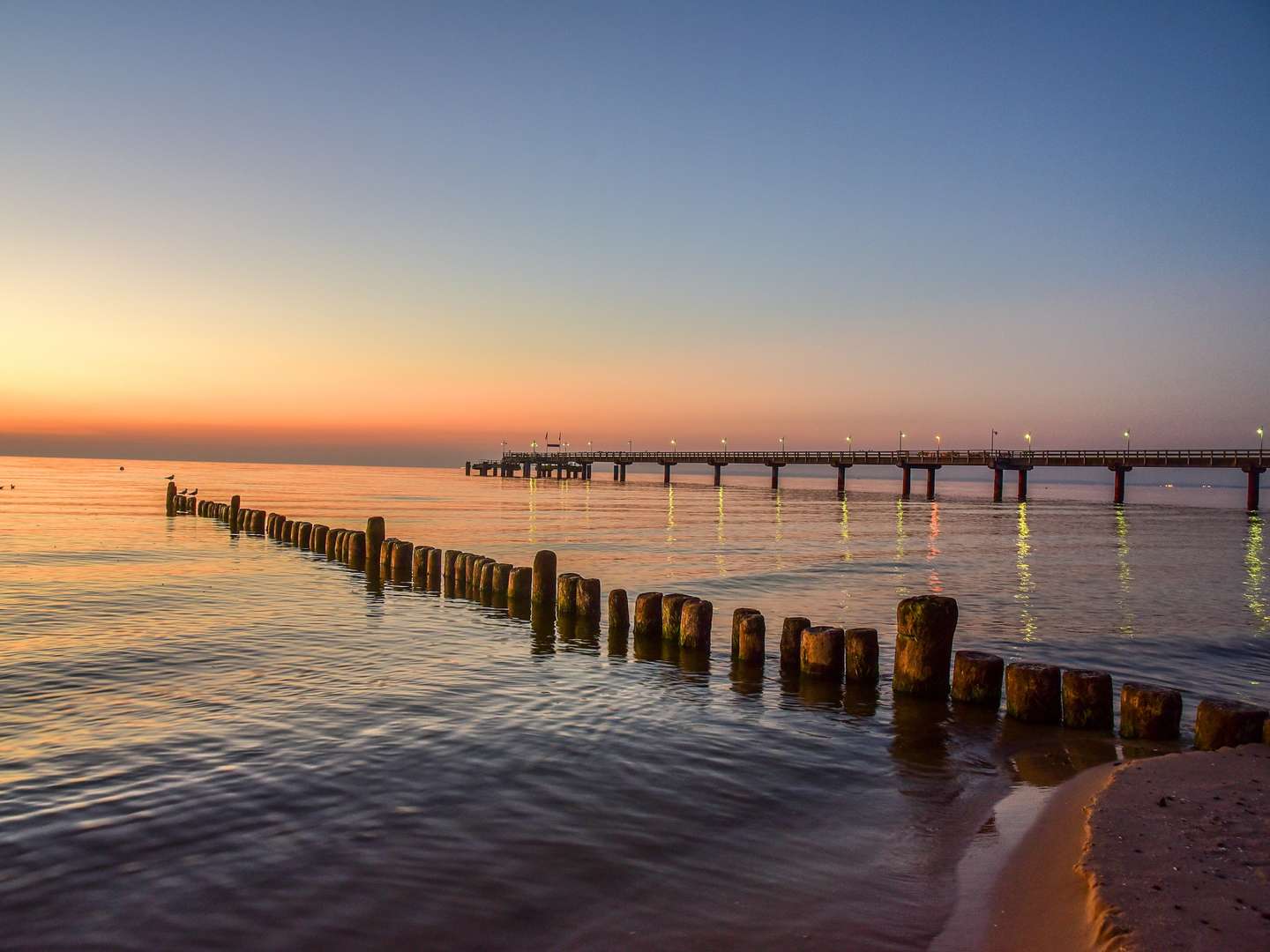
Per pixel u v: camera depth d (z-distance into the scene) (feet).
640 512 189.37
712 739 30.76
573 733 30.78
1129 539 132.05
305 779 25.36
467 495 266.98
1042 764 28.84
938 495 339.77
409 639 47.55
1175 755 27.40
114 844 20.81
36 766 26.14
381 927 17.33
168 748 27.94
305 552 91.97
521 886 19.15
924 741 31.19
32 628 48.39
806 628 41.32
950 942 16.96
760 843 21.90
